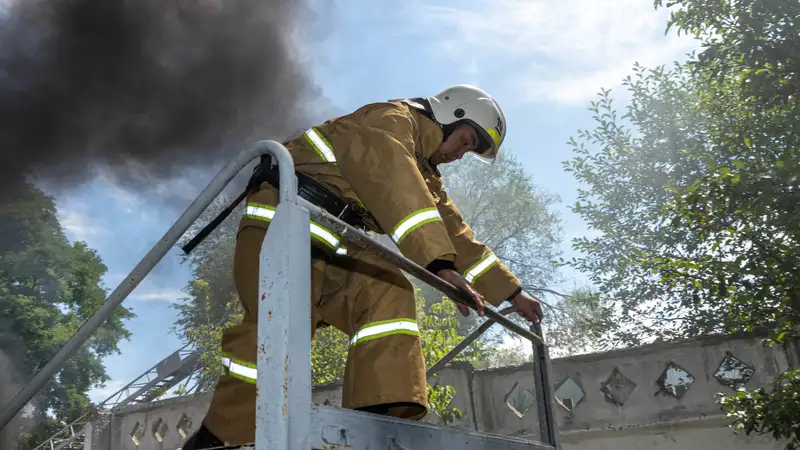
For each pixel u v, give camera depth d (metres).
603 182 9.45
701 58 4.23
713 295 4.10
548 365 2.35
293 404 1.02
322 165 1.89
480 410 5.51
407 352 1.76
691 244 8.38
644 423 5.02
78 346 1.68
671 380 6.06
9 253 15.05
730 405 3.88
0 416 1.80
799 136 3.94
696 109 6.18
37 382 1.74
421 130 2.10
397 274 1.89
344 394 1.79
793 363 4.75
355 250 1.94
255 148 1.26
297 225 1.13
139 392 14.73
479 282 2.33
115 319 18.69
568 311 17.27
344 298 1.95
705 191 3.74
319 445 1.06
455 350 2.70
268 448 0.99
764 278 3.88
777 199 3.53
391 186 1.61
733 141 4.71
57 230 15.55
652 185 8.98
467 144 2.27
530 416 5.36
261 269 1.11
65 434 15.12
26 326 16.03
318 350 6.41
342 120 1.82
